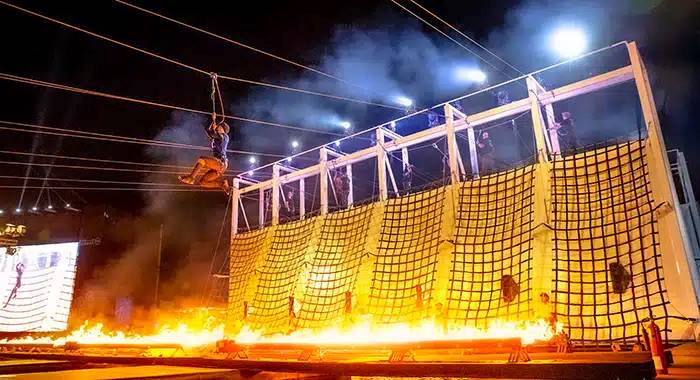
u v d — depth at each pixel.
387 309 14.59
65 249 21.27
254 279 19.05
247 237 20.50
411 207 15.88
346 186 19.31
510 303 12.38
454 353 8.21
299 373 5.76
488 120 15.05
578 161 13.02
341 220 17.58
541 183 13.19
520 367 4.72
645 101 12.02
